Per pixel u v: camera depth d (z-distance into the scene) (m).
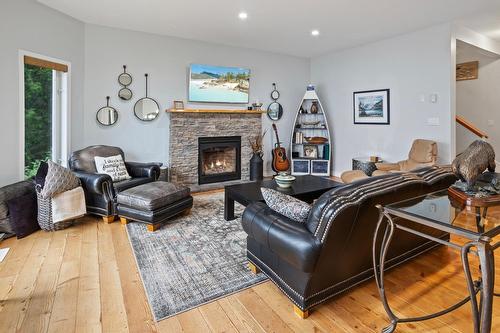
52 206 3.16
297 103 6.64
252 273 2.35
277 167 6.11
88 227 3.35
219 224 3.44
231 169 5.84
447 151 4.47
